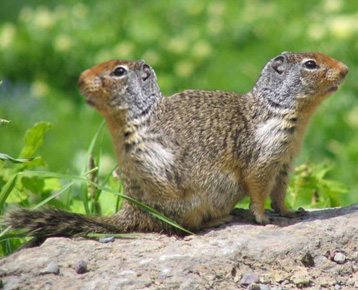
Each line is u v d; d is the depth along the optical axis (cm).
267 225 1014
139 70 997
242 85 2081
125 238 987
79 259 927
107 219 1011
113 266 913
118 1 2483
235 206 1127
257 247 954
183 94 1036
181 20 2391
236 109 1027
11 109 2150
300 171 1232
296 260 948
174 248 951
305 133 1047
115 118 993
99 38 2314
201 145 995
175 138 992
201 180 995
